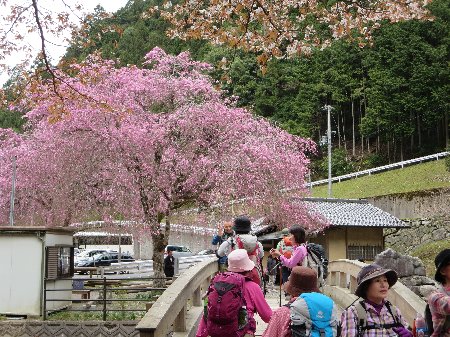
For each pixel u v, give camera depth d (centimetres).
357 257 2255
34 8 779
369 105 5338
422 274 988
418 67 4744
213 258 1021
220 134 1869
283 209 2083
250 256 632
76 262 3234
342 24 972
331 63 5766
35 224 2431
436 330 377
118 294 1781
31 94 1234
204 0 895
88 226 2116
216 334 460
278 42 938
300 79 5866
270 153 1931
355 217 2295
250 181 1848
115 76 1967
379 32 5031
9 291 1386
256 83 5681
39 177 2169
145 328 464
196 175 1798
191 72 2167
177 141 1859
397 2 927
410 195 2670
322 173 5550
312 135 5788
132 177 1773
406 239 2606
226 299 460
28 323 1288
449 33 4806
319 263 634
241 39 843
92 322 1268
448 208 2450
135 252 3594
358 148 5925
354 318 381
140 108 1900
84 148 1806
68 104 1698
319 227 2161
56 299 1393
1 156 2327
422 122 5275
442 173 3791
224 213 1845
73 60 1005
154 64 2211
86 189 1898
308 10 964
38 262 1388
